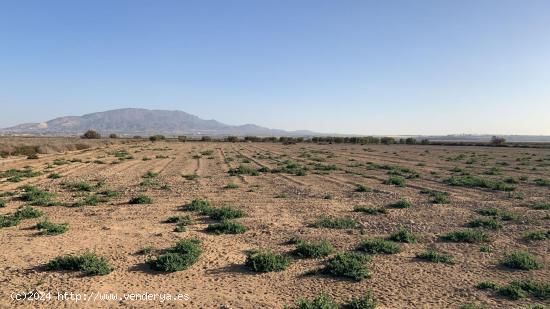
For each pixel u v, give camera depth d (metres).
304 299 7.65
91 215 15.56
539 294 8.16
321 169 34.50
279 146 87.19
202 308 7.60
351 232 13.18
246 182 25.78
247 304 7.77
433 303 7.82
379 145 96.81
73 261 9.59
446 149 75.81
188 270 9.62
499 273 9.51
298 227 13.81
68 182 25.06
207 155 54.06
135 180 26.62
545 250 11.29
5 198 19.25
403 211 16.61
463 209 17.06
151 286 8.64
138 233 12.85
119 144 88.12
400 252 11.12
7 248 11.15
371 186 24.20
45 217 15.10
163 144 91.25
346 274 9.20
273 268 9.62
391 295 8.20
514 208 17.30
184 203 18.20
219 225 13.36
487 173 31.80
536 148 80.56
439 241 12.29
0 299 7.90
